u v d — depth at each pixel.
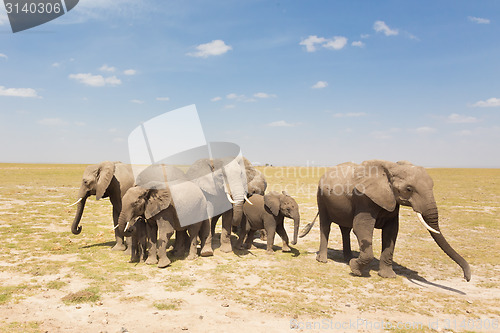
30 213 15.69
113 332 5.07
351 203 8.23
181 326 5.33
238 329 5.29
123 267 8.28
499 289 7.46
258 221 10.22
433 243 11.80
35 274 7.56
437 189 33.38
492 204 22.11
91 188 9.99
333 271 8.46
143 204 8.28
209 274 7.95
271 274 8.05
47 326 5.19
